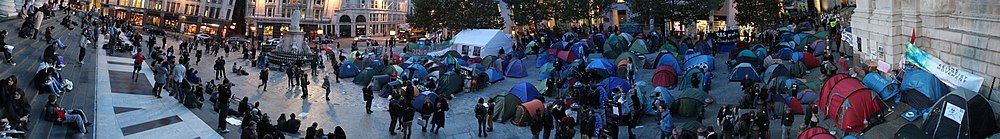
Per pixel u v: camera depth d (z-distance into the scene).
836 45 40.06
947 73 22.27
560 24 69.44
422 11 66.69
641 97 27.02
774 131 22.98
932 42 24.59
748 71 33.06
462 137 24.38
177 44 65.88
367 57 46.59
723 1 64.38
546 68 39.78
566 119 21.91
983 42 21.12
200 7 100.56
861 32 30.11
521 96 28.73
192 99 26.08
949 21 23.73
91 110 24.23
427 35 79.94
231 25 101.69
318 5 102.50
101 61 37.91
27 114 19.92
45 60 29.11
